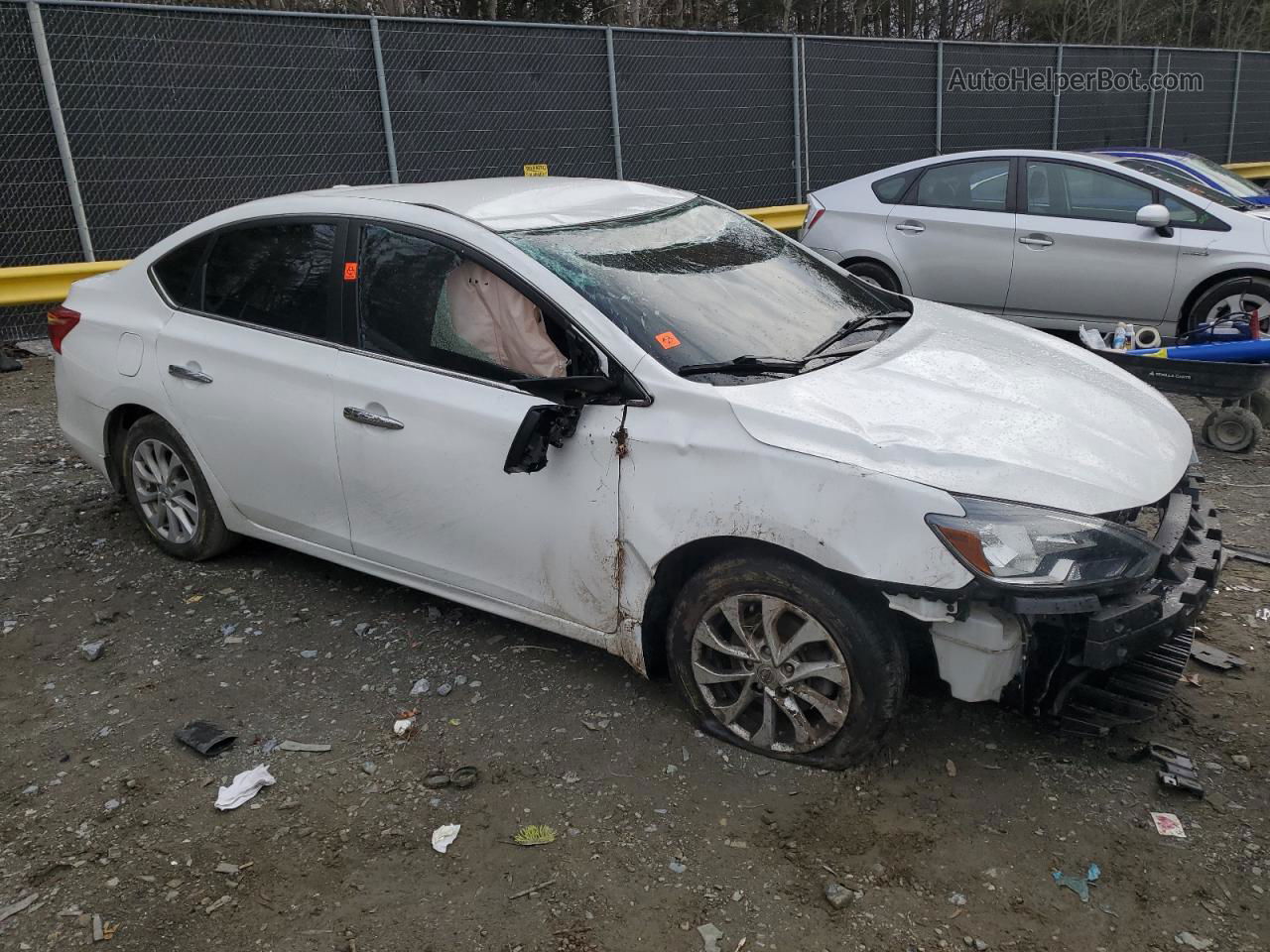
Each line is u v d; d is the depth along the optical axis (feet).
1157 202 26.55
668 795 10.21
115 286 15.49
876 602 9.94
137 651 13.28
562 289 11.25
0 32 27.81
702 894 8.94
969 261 28.35
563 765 10.75
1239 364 19.12
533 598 11.90
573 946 8.42
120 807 10.27
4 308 28.91
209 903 8.98
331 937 8.59
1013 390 11.15
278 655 13.10
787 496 9.75
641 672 11.41
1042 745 10.91
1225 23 129.80
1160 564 9.90
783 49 44.14
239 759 11.02
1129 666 11.23
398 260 12.43
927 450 9.61
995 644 9.35
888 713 9.97
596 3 74.13
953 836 9.57
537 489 11.30
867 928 8.53
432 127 35.60
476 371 11.68
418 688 12.25
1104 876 9.07
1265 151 69.67
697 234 13.53
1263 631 13.21
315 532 13.64
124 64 29.68
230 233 14.14
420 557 12.69
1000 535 9.09
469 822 9.94
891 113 48.96
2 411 24.03
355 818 10.04
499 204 12.69
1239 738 11.00
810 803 10.03
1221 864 9.19
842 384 10.75
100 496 18.49
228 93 31.60
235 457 13.99
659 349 10.91
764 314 12.28
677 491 10.37
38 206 29.01
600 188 14.20
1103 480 9.81
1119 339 21.13
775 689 10.49
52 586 15.07
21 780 10.73
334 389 12.69
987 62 52.01
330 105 33.45
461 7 66.85
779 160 45.37
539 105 37.99
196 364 14.11
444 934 8.58
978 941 8.38
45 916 8.87
